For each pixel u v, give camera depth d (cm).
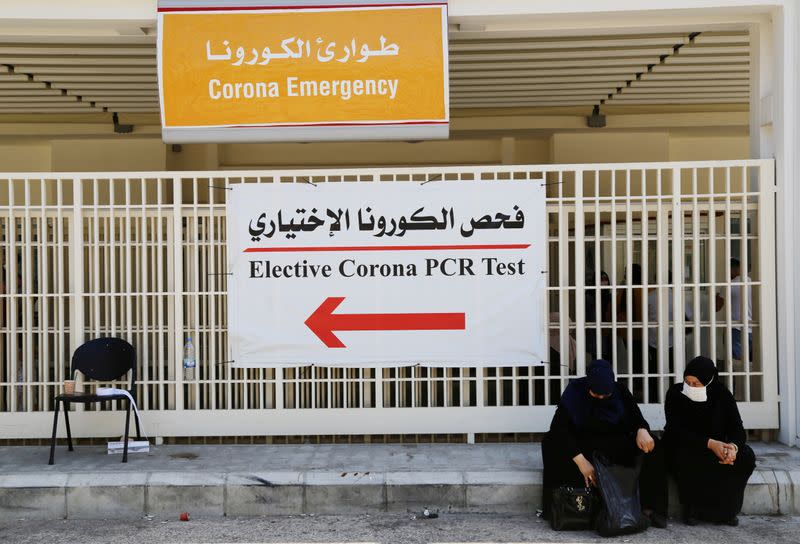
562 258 688
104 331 705
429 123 693
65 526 560
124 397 635
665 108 1263
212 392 687
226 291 688
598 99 1195
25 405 693
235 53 690
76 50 878
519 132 1303
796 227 665
